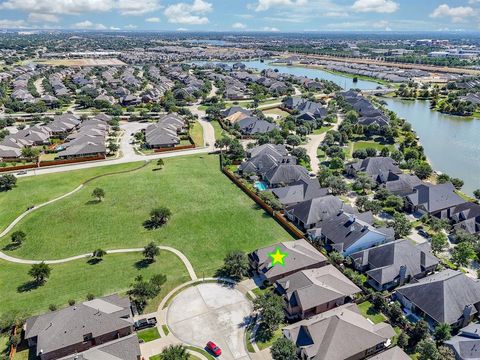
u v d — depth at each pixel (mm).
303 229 87750
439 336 54750
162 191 106125
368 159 118000
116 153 137500
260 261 71125
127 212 94375
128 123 181000
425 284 62500
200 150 142125
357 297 65125
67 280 69375
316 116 183500
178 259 75750
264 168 117625
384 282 66562
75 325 55000
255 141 152375
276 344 51438
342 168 123000
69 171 120500
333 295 61812
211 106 196625
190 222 89812
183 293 65875
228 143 138500
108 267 73188
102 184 110688
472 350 51344
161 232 85562
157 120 185625
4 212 94250
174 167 124500
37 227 87438
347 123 166000
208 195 103938
